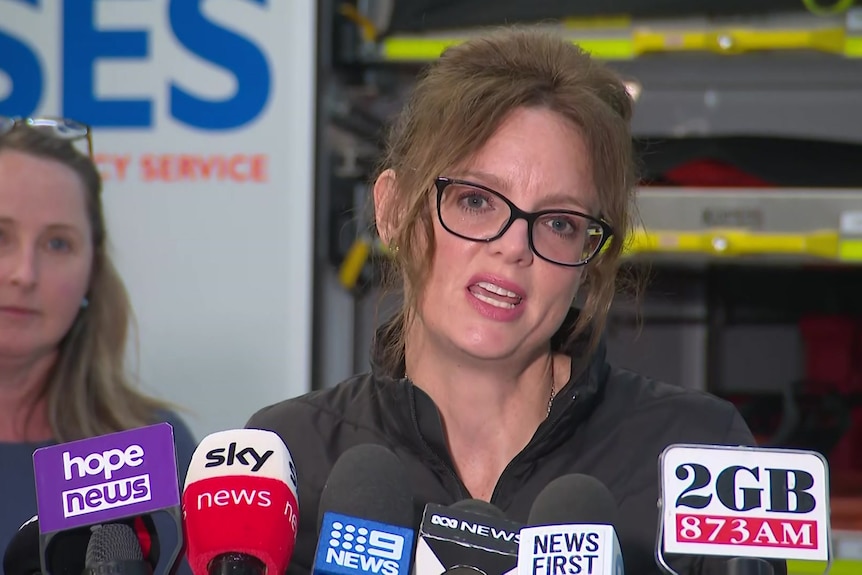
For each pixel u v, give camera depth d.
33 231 2.74
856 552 3.61
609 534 1.47
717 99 4.37
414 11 3.75
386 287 2.18
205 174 3.70
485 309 1.88
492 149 1.86
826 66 3.99
